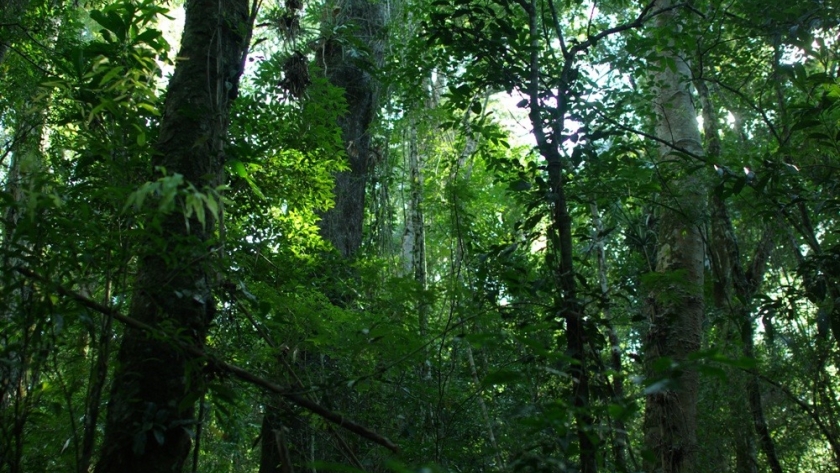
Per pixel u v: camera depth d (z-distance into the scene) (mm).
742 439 6586
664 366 1838
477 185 11055
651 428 6031
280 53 5625
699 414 6848
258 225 5137
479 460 4586
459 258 5188
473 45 4301
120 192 2408
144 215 2598
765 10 5469
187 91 3383
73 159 3803
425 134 11750
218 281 3344
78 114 3168
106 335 2465
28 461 3139
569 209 5301
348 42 6801
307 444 4699
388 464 1741
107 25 3158
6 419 2678
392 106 9594
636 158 5000
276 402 3668
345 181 8375
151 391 2717
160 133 3312
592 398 3160
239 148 3994
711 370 1785
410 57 6410
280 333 4461
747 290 6875
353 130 8672
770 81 6320
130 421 2637
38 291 2430
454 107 4797
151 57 3090
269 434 4789
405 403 4676
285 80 5457
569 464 2367
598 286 3496
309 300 4801
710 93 9688
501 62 4285
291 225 5418
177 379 2789
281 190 5246
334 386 3320
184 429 2625
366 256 7766
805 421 6207
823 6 5160
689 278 6410
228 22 3695
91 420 2406
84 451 2385
